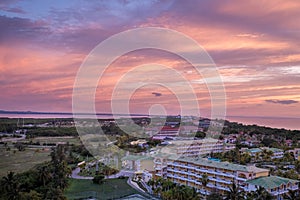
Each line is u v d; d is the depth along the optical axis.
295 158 149.50
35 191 74.69
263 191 71.19
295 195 75.19
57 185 81.88
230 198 71.88
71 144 128.88
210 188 90.31
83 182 96.56
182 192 77.94
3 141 123.56
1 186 68.19
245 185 82.19
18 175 80.06
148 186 91.94
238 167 90.00
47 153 111.06
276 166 127.94
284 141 196.00
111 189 88.50
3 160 95.81
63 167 94.88
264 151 148.88
